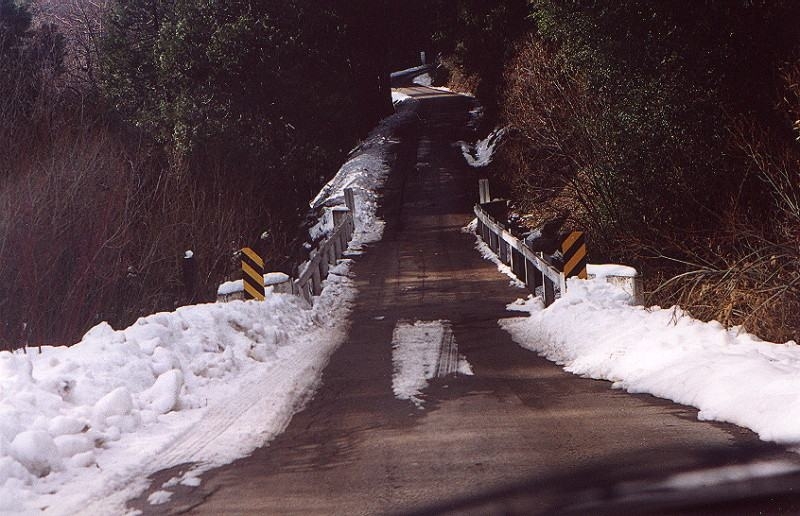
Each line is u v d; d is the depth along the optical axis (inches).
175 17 2098.9
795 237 585.6
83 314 713.0
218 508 235.6
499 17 1732.3
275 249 1279.5
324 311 762.8
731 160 792.9
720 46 800.3
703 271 603.8
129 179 941.8
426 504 218.2
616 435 282.8
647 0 835.4
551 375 422.9
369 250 1263.5
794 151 698.8
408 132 2608.3
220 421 347.9
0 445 267.0
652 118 896.3
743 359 363.9
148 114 1930.4
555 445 274.4
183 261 870.4
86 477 271.4
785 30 744.3
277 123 1958.7
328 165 2015.3
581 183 1193.4
